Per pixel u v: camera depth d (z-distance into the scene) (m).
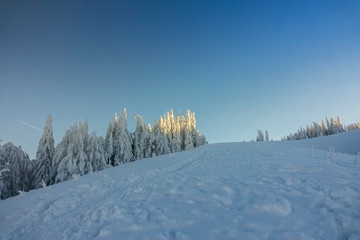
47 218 5.96
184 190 6.44
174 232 4.12
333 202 4.41
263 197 5.08
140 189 7.23
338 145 30.34
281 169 7.45
